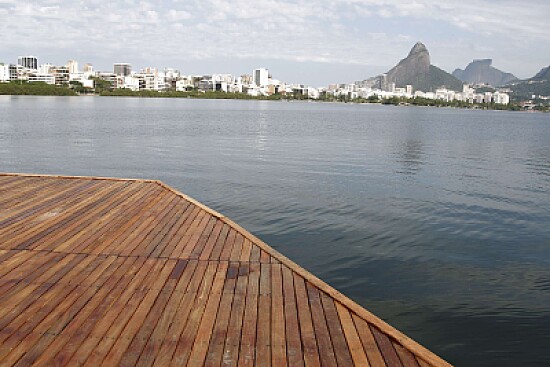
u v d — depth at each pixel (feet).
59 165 63.82
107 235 23.12
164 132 117.29
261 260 20.27
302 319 14.97
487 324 21.62
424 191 52.11
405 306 23.26
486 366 18.28
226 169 63.16
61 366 11.90
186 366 12.12
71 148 81.61
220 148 87.30
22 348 12.68
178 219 26.35
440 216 41.45
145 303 15.74
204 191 48.70
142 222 25.54
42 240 22.06
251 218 38.34
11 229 23.59
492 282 26.81
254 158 74.79
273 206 42.63
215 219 26.58
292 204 43.60
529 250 32.86
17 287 16.71
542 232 37.58
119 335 13.55
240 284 17.63
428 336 20.43
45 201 29.63
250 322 14.64
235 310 15.43
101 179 37.45
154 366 12.05
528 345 19.83
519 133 168.04
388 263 29.19
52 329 13.76
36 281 17.31
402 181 57.98
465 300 24.18
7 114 166.20
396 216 40.70
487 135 149.38
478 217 41.70
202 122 158.30
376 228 36.73
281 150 86.69
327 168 66.39
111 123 140.67
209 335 13.73
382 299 23.99
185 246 21.83
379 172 64.44
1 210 27.07
